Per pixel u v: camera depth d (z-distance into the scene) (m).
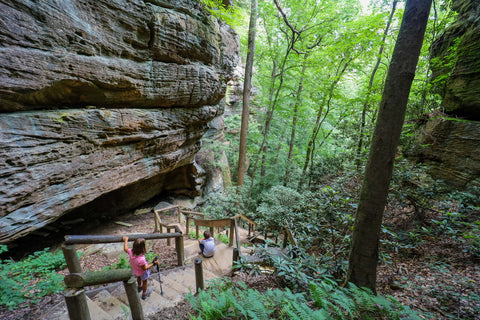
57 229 7.37
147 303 3.40
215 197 12.00
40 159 3.90
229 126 17.28
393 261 4.66
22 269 4.42
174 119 7.14
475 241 3.99
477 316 2.79
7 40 3.20
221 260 5.67
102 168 5.23
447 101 7.67
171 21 5.75
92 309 3.00
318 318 2.07
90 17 4.23
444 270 3.89
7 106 3.49
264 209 8.61
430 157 7.52
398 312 2.29
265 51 12.42
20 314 3.05
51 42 3.70
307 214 6.23
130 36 5.02
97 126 4.86
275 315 2.53
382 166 2.79
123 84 5.10
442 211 5.23
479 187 5.48
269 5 9.93
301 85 13.16
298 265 3.79
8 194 3.47
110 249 6.44
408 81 2.58
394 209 6.55
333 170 11.88
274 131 17.06
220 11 7.11
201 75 7.27
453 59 7.47
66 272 4.83
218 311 2.42
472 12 7.11
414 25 2.48
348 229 5.28
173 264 5.43
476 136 6.04
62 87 4.12
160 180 11.13
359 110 11.14
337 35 10.69
